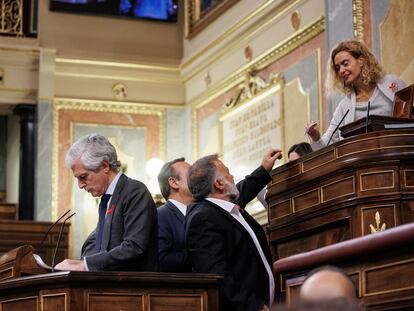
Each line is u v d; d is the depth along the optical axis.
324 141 5.88
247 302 4.91
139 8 13.53
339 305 2.02
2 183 14.75
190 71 13.23
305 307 2.03
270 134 11.04
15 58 12.96
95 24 13.35
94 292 4.59
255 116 11.42
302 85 10.36
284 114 10.73
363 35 8.73
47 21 13.19
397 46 8.21
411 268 3.24
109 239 4.95
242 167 11.73
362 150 5.05
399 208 4.91
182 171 5.93
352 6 8.79
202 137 12.91
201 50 12.81
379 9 8.52
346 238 5.14
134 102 13.30
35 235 11.31
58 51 13.12
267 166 5.80
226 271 4.95
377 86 5.70
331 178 5.25
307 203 5.48
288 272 3.86
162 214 5.66
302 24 10.41
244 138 11.69
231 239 5.04
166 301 4.71
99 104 13.16
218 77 12.47
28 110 12.93
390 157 4.96
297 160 5.59
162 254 5.50
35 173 12.84
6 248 11.17
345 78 5.75
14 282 4.77
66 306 4.54
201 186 5.26
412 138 5.00
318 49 10.07
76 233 12.66
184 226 5.39
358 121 5.21
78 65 13.15
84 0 13.28
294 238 5.63
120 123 13.22
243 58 11.79
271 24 11.08
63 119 12.98
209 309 4.78
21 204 12.77
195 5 13.23
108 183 5.11
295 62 10.56
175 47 13.62
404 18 8.14
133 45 13.45
